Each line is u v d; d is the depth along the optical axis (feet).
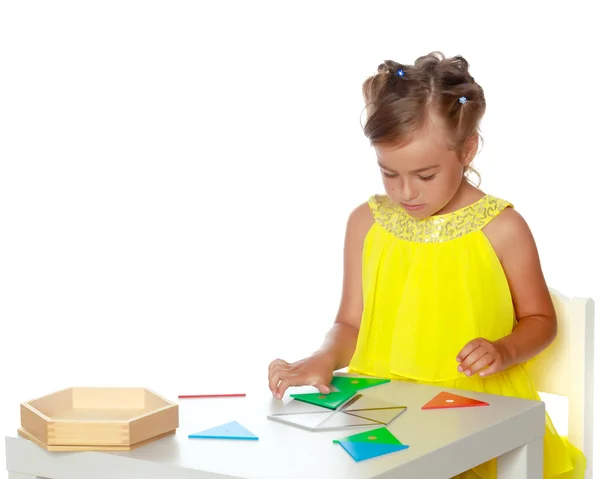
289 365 6.09
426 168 6.24
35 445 5.15
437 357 6.66
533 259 6.73
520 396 6.64
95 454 4.99
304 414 5.51
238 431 5.23
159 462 4.83
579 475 6.75
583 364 6.82
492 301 6.70
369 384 6.10
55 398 5.48
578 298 6.83
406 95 6.20
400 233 6.89
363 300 7.13
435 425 5.32
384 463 4.79
